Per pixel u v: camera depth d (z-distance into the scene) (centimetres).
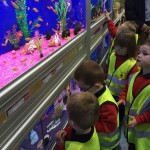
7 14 129
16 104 86
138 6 284
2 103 76
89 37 203
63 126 157
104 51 332
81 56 182
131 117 140
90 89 131
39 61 107
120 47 190
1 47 125
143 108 135
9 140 83
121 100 164
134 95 143
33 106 100
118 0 432
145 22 285
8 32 130
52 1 175
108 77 207
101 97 128
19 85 85
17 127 88
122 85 196
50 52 123
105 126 125
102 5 285
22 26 142
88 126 105
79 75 131
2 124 78
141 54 136
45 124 150
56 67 125
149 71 136
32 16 154
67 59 144
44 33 171
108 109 125
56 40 138
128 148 179
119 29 241
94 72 129
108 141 129
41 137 143
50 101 117
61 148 117
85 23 193
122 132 205
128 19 298
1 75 91
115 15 385
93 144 108
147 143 139
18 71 96
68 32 161
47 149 137
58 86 127
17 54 124
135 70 187
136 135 142
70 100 108
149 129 137
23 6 140
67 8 184
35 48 128
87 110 104
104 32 291
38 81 103
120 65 194
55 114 158
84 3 188
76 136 108
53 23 185
